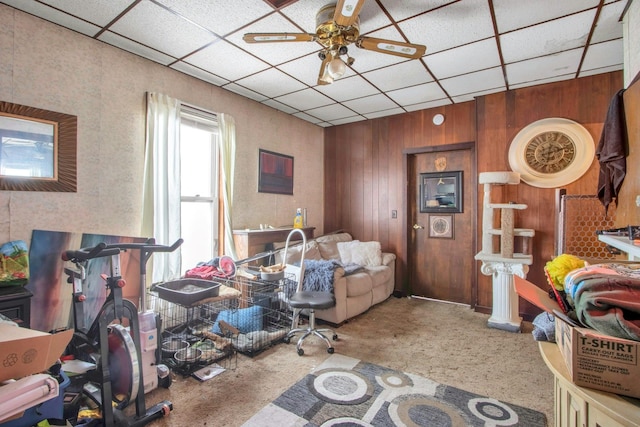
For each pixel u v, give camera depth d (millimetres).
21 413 976
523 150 3393
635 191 1837
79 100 2328
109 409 1595
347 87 3408
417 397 1994
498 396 2010
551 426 1727
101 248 1650
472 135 3848
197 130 3236
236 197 3602
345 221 4867
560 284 1121
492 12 2082
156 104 2746
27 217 2094
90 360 1965
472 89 3457
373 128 4598
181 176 3070
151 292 2529
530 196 3373
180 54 2658
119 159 2568
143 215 2672
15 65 2025
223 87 3398
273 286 3041
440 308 3830
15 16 2023
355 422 1761
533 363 2447
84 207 2363
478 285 3697
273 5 2010
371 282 3627
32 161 2098
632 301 835
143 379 1854
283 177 4258
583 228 3021
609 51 2613
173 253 2848
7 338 969
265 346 2662
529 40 2438
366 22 2191
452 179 4082
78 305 1760
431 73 3045
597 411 839
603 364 843
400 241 4367
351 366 2383
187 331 2779
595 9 2053
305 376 2234
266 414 1822
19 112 2035
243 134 3684
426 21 2186
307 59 2746
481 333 3043
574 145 3174
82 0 1943
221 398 1971
